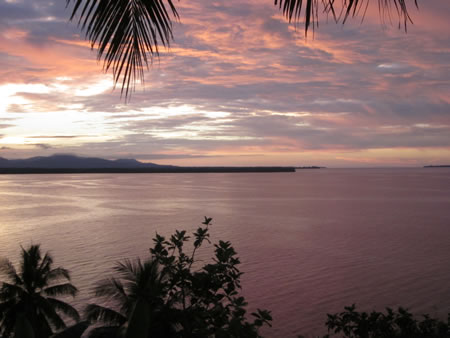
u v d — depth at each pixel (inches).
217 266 383.9
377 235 4284.0
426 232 4471.0
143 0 114.5
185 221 5196.9
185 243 3757.4
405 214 5989.2
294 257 3297.2
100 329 611.2
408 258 3289.9
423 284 2561.5
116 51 111.6
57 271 984.9
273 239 4037.9
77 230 4569.4
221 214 5900.6
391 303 2209.6
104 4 110.0
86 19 108.4
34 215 5826.8
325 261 3161.9
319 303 2196.1
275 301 2225.6
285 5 110.9
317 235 4271.7
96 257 3275.1
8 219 5457.7
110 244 3811.5
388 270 2903.5
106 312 617.3
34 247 981.2
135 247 3673.7
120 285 593.6
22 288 942.4
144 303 289.0
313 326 1867.6
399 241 3973.9
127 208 6688.0
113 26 111.0
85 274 2731.3
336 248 3639.3
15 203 7573.8
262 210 6402.6
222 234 4291.3
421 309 2118.6
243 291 2405.3
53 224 5012.3
